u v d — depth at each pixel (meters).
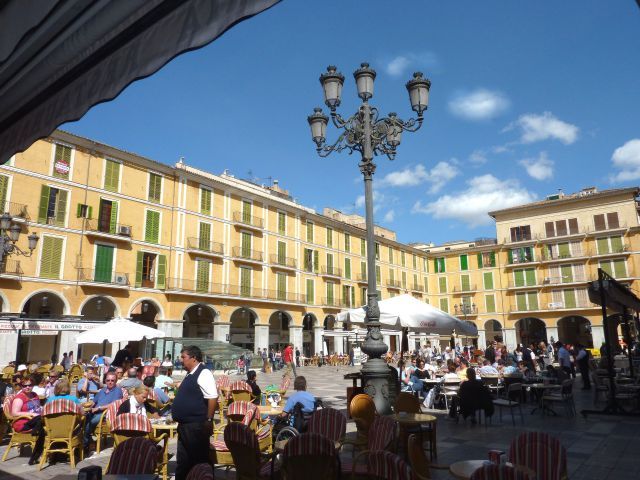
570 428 9.73
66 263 26.94
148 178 31.88
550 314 49.97
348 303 46.19
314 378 25.25
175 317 31.78
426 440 7.91
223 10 1.49
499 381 13.80
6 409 8.49
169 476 6.89
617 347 31.78
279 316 42.53
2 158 2.58
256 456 5.18
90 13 1.75
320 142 9.70
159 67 1.66
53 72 2.09
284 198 46.19
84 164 28.55
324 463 4.50
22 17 1.88
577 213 50.12
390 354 36.78
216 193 35.91
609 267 47.41
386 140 9.57
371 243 8.84
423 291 57.44
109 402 8.62
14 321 20.48
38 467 7.27
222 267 35.31
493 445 8.31
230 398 11.20
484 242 58.44
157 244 31.72
